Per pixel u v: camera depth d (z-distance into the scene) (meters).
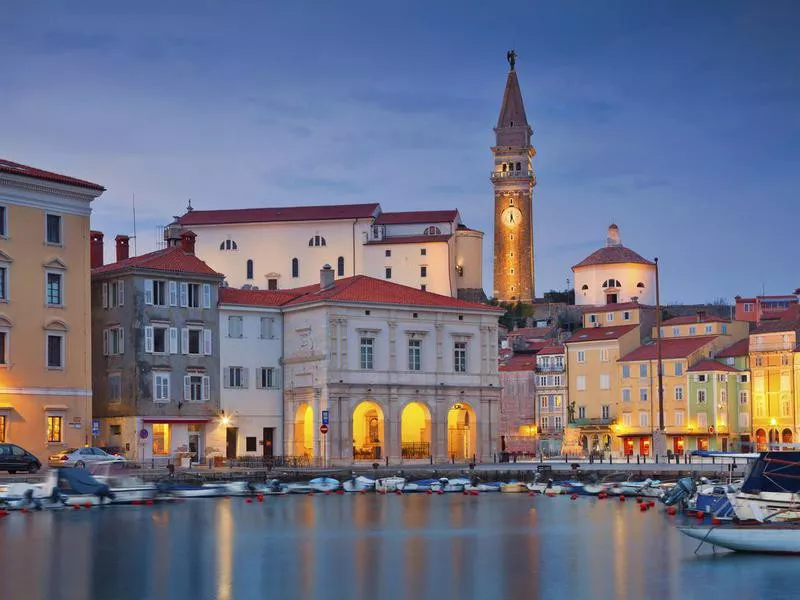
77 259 106.75
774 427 160.62
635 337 172.00
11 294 101.31
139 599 47.84
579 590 49.97
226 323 119.06
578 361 173.12
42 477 87.31
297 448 119.81
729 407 162.62
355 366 118.12
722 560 57.59
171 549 61.12
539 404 176.75
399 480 100.44
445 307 123.81
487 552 60.69
